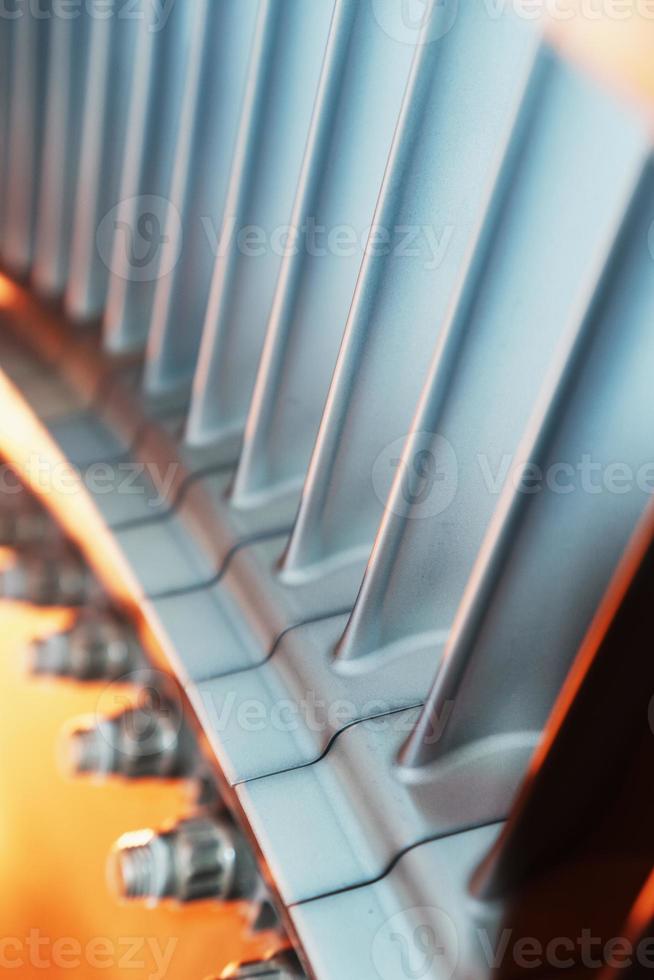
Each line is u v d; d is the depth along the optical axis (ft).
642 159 1.17
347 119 1.43
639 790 1.29
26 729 1.97
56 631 1.73
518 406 1.37
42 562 1.82
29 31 1.84
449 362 1.34
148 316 1.81
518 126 1.26
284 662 1.53
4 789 1.89
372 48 1.41
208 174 1.63
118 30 1.70
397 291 1.41
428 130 1.34
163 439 1.73
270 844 1.42
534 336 1.34
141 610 1.62
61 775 1.91
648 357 1.24
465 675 1.36
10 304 1.97
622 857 1.30
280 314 1.52
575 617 1.35
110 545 1.67
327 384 1.58
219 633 1.58
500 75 1.33
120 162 1.78
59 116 1.83
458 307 1.32
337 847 1.42
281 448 1.61
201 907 1.60
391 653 1.49
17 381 1.88
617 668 1.22
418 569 1.45
